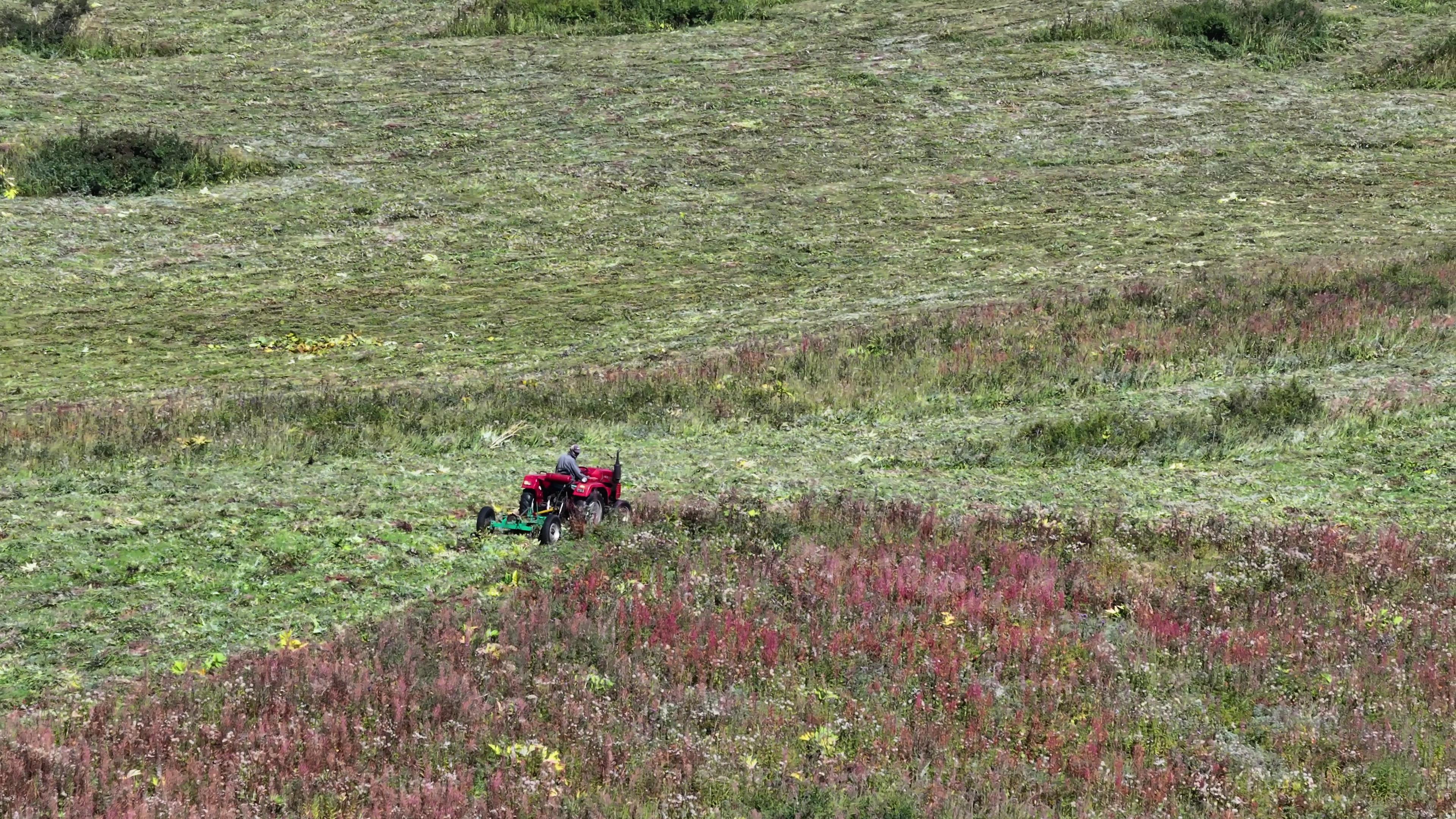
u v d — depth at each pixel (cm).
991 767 1091
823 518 1816
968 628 1400
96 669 1257
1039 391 2620
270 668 1219
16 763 971
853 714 1184
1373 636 1388
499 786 1002
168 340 3212
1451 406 2373
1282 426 2284
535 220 4194
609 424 2488
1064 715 1196
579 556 1641
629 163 4659
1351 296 3084
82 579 1495
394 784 1014
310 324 3347
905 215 4244
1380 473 2075
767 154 4772
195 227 4031
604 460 2234
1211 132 4966
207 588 1487
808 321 3291
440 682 1178
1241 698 1252
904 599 1498
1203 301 3127
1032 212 4256
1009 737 1153
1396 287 3116
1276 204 4259
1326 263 3491
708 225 4172
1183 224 4088
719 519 1780
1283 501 1952
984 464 2217
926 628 1399
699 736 1135
